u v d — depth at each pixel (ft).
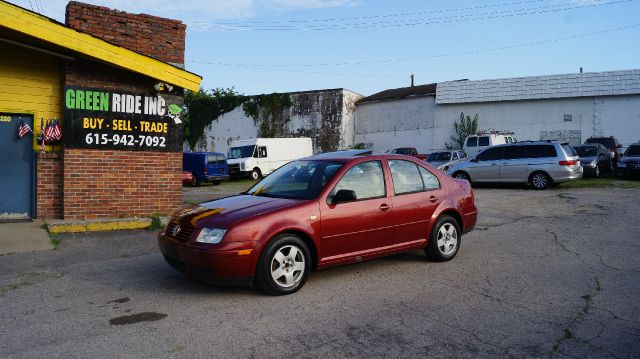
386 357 12.51
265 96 118.73
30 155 30.35
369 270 21.12
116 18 32.53
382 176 20.77
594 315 15.52
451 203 22.70
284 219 17.40
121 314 15.64
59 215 30.94
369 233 19.65
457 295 17.63
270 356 12.51
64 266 21.89
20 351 12.77
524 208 40.37
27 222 29.55
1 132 29.68
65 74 30.09
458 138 100.73
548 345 13.28
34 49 29.01
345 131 111.75
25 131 29.96
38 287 18.67
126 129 32.01
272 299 17.11
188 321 14.97
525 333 14.11
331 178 19.27
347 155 21.03
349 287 18.60
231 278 16.58
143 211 32.71
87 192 30.91
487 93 97.14
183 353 12.67
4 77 29.37
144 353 12.65
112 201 31.71
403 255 24.00
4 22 26.30
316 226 18.11
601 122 88.33
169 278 19.90
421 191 21.91
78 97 30.50
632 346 13.19
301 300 17.01
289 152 98.37
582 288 18.39
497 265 22.00
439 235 22.35
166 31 34.45
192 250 16.75
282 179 20.99
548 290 18.20
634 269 21.02
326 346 13.16
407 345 13.26
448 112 101.86
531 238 28.12
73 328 14.40
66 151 30.25
